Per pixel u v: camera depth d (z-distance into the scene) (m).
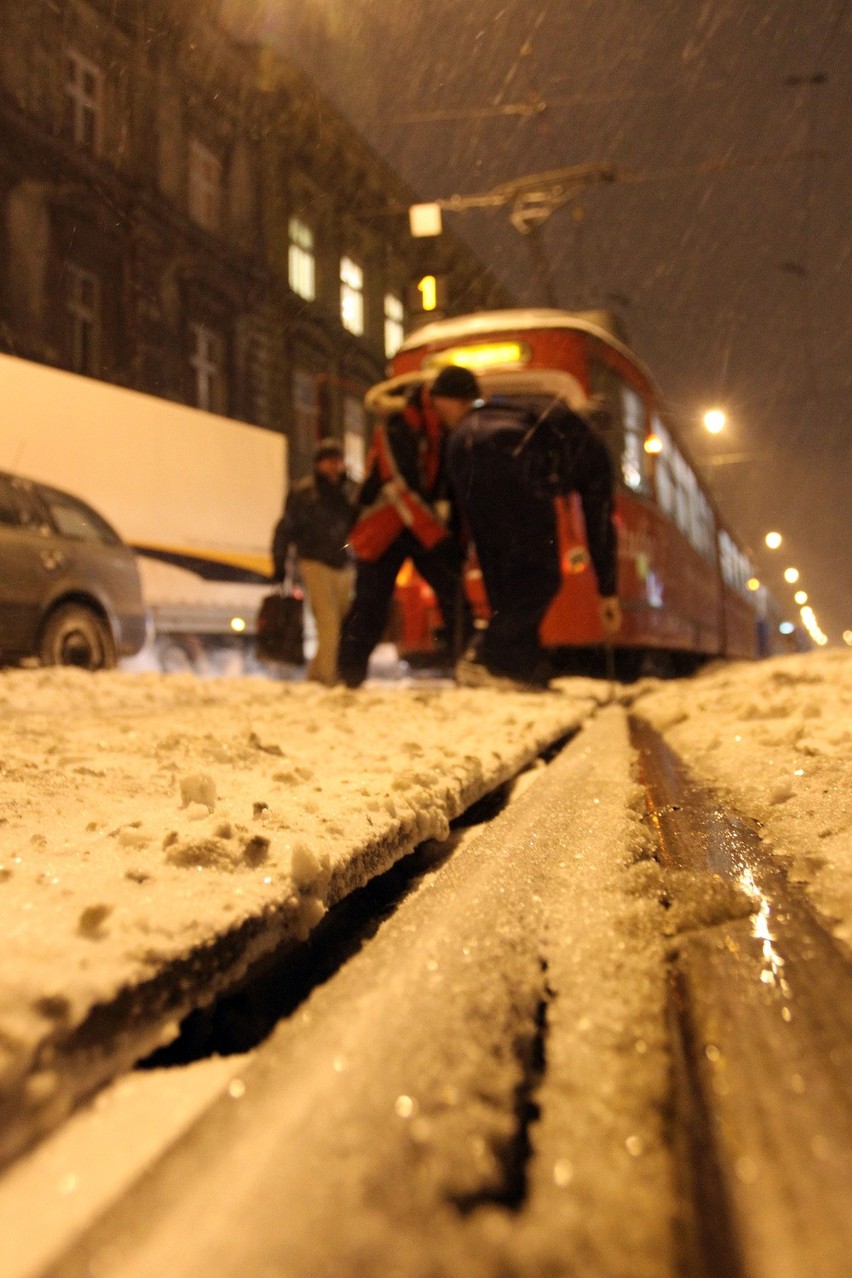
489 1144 0.88
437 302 13.23
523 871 1.92
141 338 20.50
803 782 2.52
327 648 8.99
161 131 20.55
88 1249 0.74
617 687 8.50
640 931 1.53
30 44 17.69
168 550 12.05
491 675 6.51
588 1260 0.73
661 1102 0.98
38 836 1.94
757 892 1.70
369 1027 1.16
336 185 25.73
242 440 13.25
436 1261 0.72
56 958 1.17
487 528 6.48
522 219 15.63
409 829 2.21
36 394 10.61
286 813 2.11
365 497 7.07
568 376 9.38
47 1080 0.94
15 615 8.57
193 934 1.31
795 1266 0.71
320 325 26.75
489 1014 1.19
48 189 18.58
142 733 3.94
